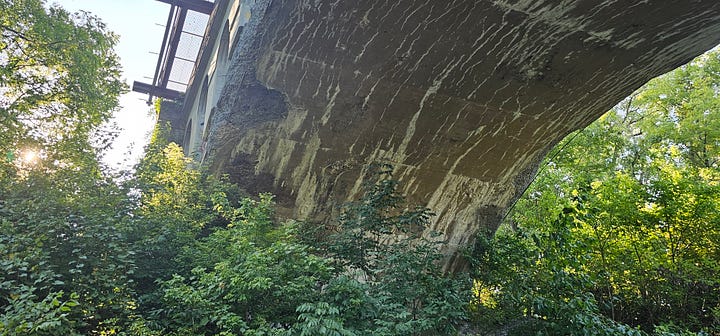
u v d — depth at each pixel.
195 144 14.59
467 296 8.47
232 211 8.81
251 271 5.99
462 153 9.82
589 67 8.18
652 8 6.87
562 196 16.33
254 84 8.70
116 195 8.23
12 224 6.53
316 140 9.27
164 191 9.20
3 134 10.24
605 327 7.81
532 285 8.83
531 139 9.94
